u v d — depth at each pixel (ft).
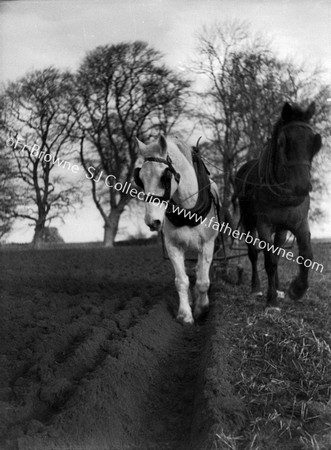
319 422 13.96
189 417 14.87
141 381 16.56
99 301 27.78
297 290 24.00
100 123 73.51
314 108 21.56
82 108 71.56
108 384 15.29
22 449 12.14
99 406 14.32
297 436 13.53
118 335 20.21
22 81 66.08
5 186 68.59
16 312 25.34
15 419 14.15
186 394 16.12
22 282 34.47
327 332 20.17
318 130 37.76
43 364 17.62
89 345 18.52
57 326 22.57
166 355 19.42
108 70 66.23
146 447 13.44
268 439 13.24
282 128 21.54
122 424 14.17
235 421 13.66
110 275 37.09
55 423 13.44
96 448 13.05
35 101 67.26
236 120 48.08
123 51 63.93
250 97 45.34
